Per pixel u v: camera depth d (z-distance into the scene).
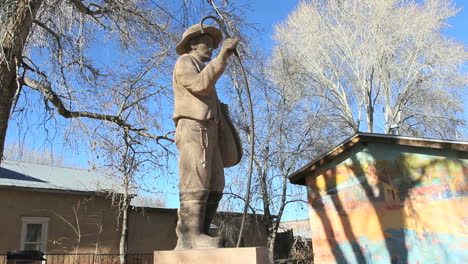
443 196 10.51
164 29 12.06
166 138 13.74
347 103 24.19
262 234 18.92
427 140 10.88
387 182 11.78
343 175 13.09
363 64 24.72
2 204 15.60
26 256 6.56
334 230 12.97
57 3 10.20
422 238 10.69
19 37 8.91
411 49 23.95
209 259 2.88
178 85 3.54
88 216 17.78
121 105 12.79
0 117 8.70
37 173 19.34
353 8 24.77
